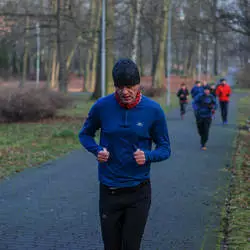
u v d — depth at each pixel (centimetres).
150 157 356
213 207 689
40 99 2056
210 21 1719
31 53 4850
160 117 369
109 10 2547
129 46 2422
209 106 1283
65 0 2583
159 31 4288
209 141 1462
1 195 770
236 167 1005
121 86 350
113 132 362
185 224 609
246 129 1809
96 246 533
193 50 7094
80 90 6169
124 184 363
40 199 745
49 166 1040
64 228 597
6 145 1345
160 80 4138
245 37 1720
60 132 1544
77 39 3066
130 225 365
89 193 786
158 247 524
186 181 873
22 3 2697
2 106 1962
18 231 584
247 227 582
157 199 739
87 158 1151
